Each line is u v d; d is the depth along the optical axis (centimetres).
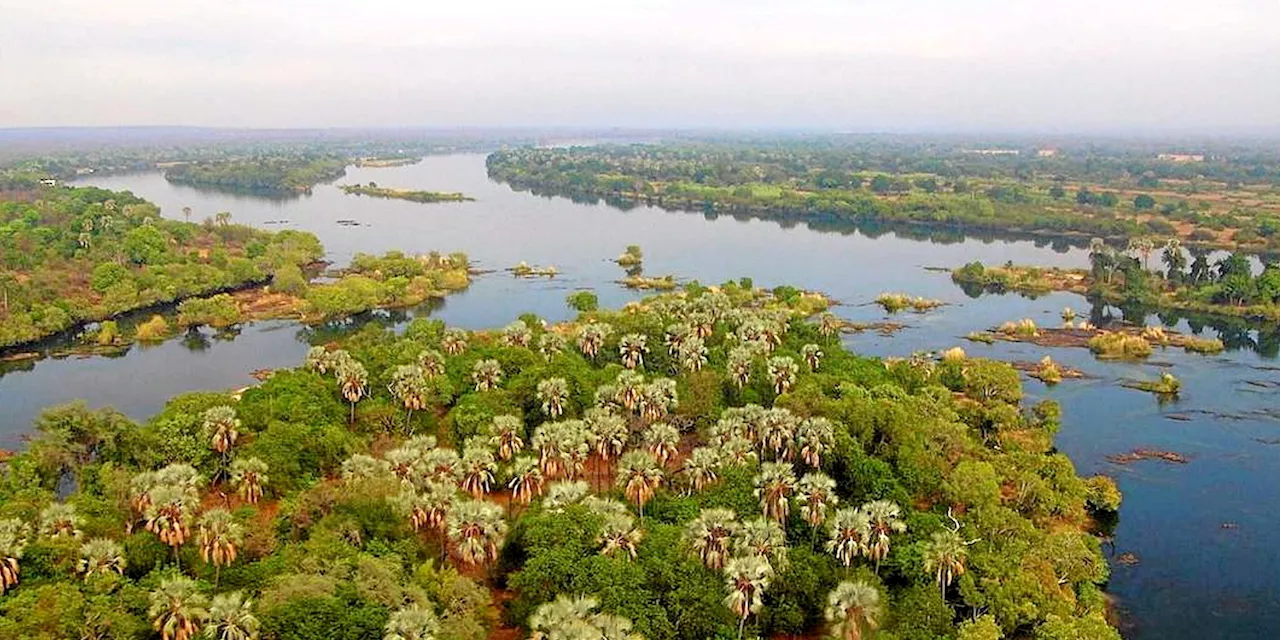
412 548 10394
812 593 10106
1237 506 14200
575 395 15462
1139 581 11994
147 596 8988
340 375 15538
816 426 12750
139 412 18512
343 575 9419
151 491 10319
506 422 13162
